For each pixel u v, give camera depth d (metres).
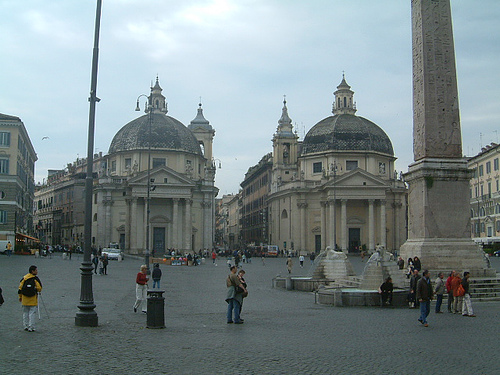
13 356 10.48
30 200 80.12
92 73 15.09
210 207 78.94
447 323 15.06
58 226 107.50
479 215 72.38
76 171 113.81
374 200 74.44
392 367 9.65
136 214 72.38
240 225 136.38
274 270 46.03
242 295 15.21
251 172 116.88
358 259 65.88
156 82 86.06
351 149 77.44
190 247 74.25
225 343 11.91
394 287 20.89
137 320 15.64
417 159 22.66
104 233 74.56
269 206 92.94
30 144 73.75
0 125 61.47
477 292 20.50
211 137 96.31
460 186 22.02
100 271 36.56
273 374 9.16
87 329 13.80
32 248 66.88
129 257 67.94
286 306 19.72
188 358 10.36
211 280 33.62
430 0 22.27
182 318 16.31
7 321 14.99
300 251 77.75
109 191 74.88
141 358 10.34
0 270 35.47
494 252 61.62
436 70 22.11
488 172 69.88
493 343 11.94
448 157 22.03
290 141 92.31
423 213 21.88
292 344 11.80
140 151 76.62
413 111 23.06
